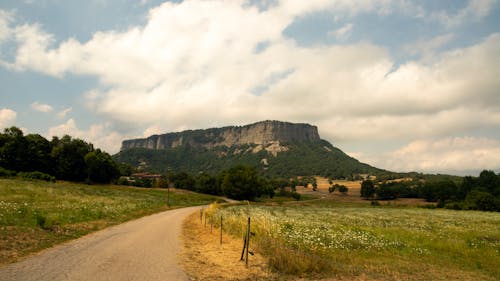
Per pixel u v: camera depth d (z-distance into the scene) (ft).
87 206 103.09
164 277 31.24
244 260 40.47
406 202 404.77
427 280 38.52
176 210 171.01
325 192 615.16
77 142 350.64
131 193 266.77
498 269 46.52
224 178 378.73
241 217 83.66
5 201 91.25
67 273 30.58
